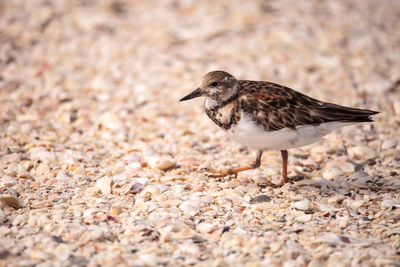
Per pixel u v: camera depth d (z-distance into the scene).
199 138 12.83
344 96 15.01
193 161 11.23
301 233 8.12
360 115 9.27
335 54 17.39
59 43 18.42
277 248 7.53
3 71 16.33
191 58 17.14
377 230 8.16
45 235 7.76
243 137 9.48
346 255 7.36
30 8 20.88
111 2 21.05
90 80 16.03
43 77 16.06
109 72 16.44
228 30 18.84
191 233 7.99
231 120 9.39
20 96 14.76
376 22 20.28
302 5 21.12
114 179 10.02
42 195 9.33
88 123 13.48
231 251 7.53
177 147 12.21
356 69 16.53
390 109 14.34
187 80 15.91
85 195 9.39
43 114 13.90
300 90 15.25
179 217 8.50
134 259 7.23
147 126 13.42
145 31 19.05
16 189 9.50
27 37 18.70
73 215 8.55
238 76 15.90
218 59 17.03
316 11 20.66
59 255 7.21
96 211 8.61
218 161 11.41
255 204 9.20
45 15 20.20
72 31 19.19
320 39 18.34
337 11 20.88
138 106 14.58
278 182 10.23
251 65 16.62
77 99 14.74
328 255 7.38
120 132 12.95
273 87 9.66
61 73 16.38
